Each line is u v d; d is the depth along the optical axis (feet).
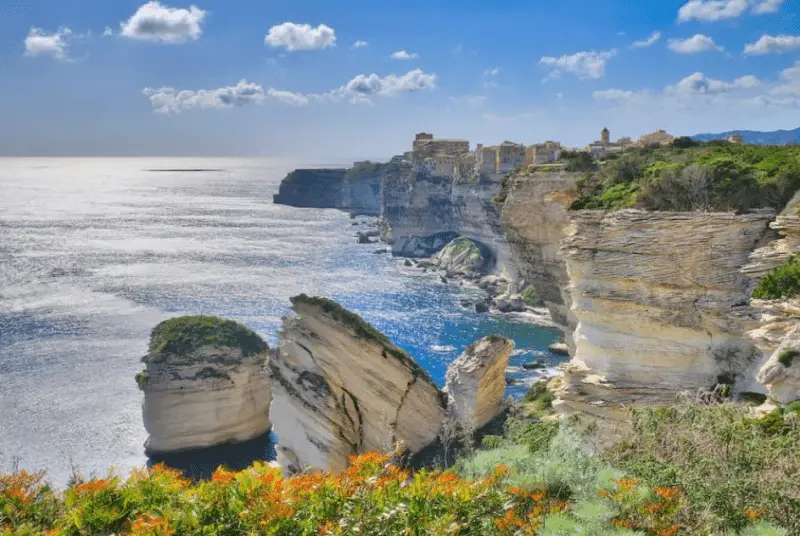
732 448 50.80
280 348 150.20
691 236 105.29
